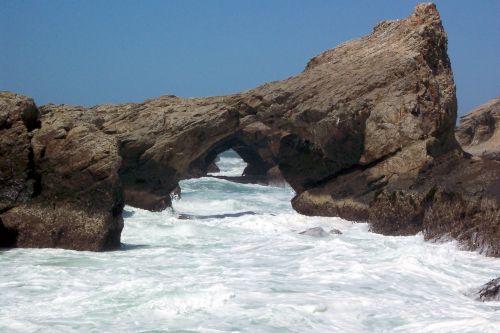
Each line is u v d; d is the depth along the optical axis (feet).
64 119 66.90
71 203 63.41
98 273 51.37
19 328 36.65
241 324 37.47
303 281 48.08
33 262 55.83
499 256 60.85
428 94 91.45
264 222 83.92
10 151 63.67
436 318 39.32
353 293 44.60
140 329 36.55
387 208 78.43
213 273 51.29
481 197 67.10
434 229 69.77
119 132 96.22
